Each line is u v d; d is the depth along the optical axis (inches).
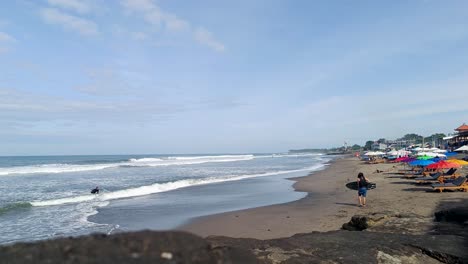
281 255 230.2
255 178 1269.7
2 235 436.8
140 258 76.7
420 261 234.7
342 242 263.9
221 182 1123.9
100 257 75.2
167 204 691.4
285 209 615.5
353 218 371.2
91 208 638.5
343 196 744.3
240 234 441.4
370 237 278.1
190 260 82.5
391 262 228.4
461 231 295.4
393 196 651.5
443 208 483.2
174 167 2053.4
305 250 244.7
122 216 566.9
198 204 691.4
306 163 2677.2
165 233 93.1
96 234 91.0
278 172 1604.3
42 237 426.0
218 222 520.1
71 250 79.1
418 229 316.5
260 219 531.5
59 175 1403.8
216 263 87.1
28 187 971.9
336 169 1745.8
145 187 909.8
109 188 940.0
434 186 660.7
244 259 99.3
